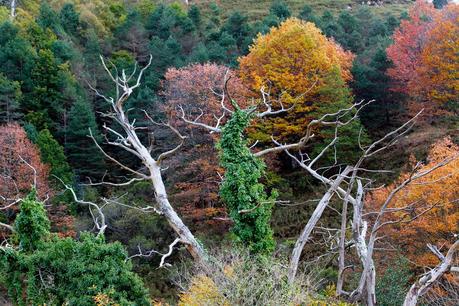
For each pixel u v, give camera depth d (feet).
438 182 62.28
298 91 105.19
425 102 110.93
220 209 91.30
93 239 56.75
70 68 150.71
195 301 42.04
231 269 42.75
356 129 101.14
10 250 55.16
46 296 54.24
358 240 46.57
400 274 62.13
